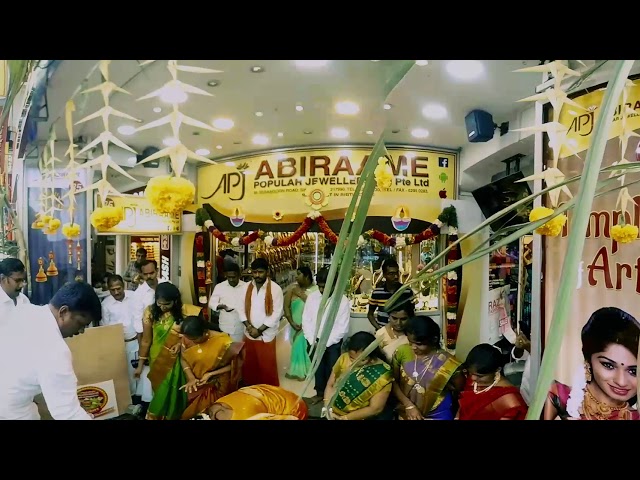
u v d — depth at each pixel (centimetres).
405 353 154
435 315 312
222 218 336
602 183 42
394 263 305
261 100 170
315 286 307
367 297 337
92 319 130
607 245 121
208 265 342
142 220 256
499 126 223
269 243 330
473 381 141
